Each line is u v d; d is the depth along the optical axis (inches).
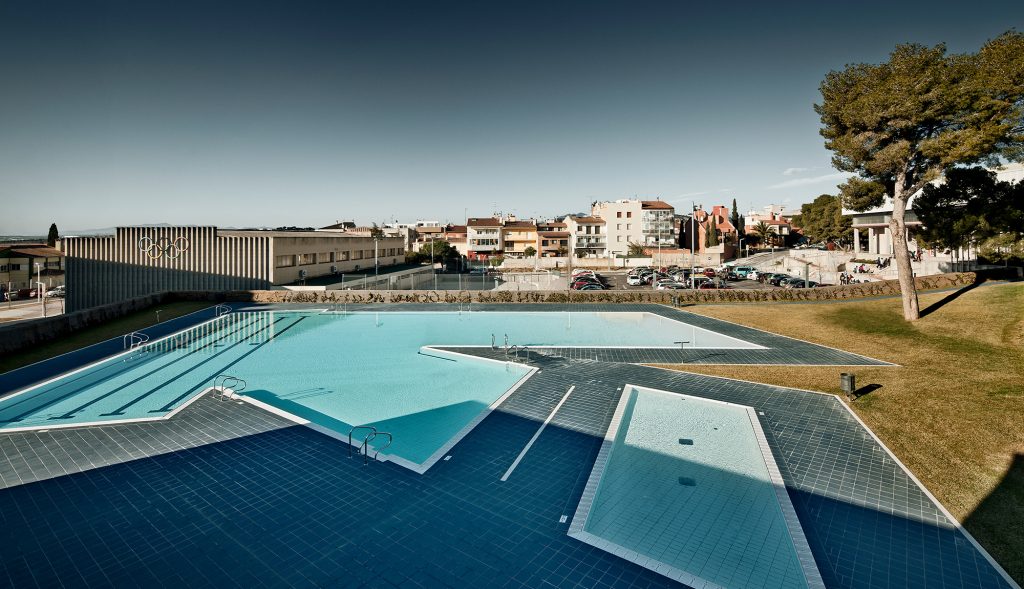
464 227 4352.9
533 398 652.1
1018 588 308.7
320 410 616.4
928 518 381.4
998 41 815.7
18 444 506.9
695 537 358.9
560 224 4055.1
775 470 454.0
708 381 722.2
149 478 439.2
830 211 2945.4
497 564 328.8
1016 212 898.1
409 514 386.0
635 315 1302.9
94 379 740.0
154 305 1422.2
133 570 321.7
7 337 868.0
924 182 898.7
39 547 343.6
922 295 1170.0
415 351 927.0
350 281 1966.0
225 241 1736.0
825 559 335.6
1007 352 727.1
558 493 416.8
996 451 476.4
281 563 329.1
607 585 309.9
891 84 855.1
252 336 1059.9
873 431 538.3
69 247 1689.2
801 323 1100.5
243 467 460.8
